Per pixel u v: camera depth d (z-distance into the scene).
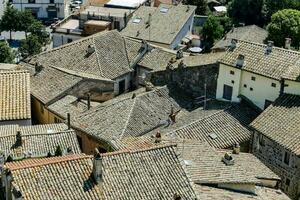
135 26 99.50
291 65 59.28
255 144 56.41
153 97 65.50
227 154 46.81
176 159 40.34
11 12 116.69
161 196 37.88
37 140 52.28
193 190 38.78
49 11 135.25
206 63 66.56
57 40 101.06
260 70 60.56
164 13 102.62
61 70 72.56
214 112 60.56
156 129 60.12
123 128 58.97
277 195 45.12
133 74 80.50
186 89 68.44
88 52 78.88
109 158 38.97
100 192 36.78
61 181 36.53
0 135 52.28
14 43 118.50
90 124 60.69
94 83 71.19
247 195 42.78
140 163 39.34
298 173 51.62
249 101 62.72
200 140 55.12
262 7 121.25
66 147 52.09
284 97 57.94
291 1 118.69
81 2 146.00
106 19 101.06
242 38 100.69
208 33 108.44
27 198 34.94
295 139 52.16
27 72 67.25
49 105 66.56
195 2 128.88
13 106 61.62
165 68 72.00
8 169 36.75
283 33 94.88
